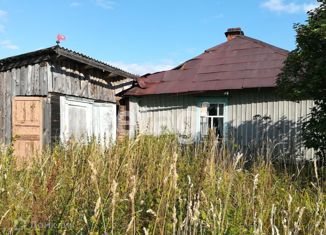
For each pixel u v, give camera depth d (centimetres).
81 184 365
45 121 1041
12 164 443
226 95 1248
